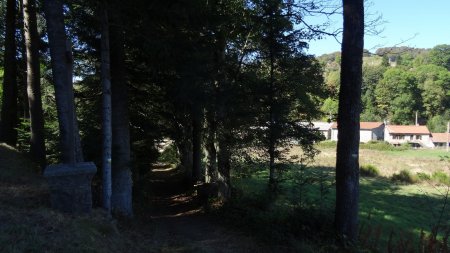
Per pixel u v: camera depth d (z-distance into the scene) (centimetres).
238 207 1332
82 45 1231
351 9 942
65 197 841
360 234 1078
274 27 1353
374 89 12031
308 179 1295
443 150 7781
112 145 1173
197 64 1170
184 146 2222
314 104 1564
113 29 1113
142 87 1436
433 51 13150
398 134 10362
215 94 1266
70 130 871
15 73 1720
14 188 988
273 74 1429
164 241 967
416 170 3778
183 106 1355
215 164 1731
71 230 720
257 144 1398
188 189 2069
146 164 1625
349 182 961
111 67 1167
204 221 1309
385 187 2944
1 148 1432
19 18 1775
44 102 1997
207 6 1161
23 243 607
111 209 1089
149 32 1067
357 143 964
